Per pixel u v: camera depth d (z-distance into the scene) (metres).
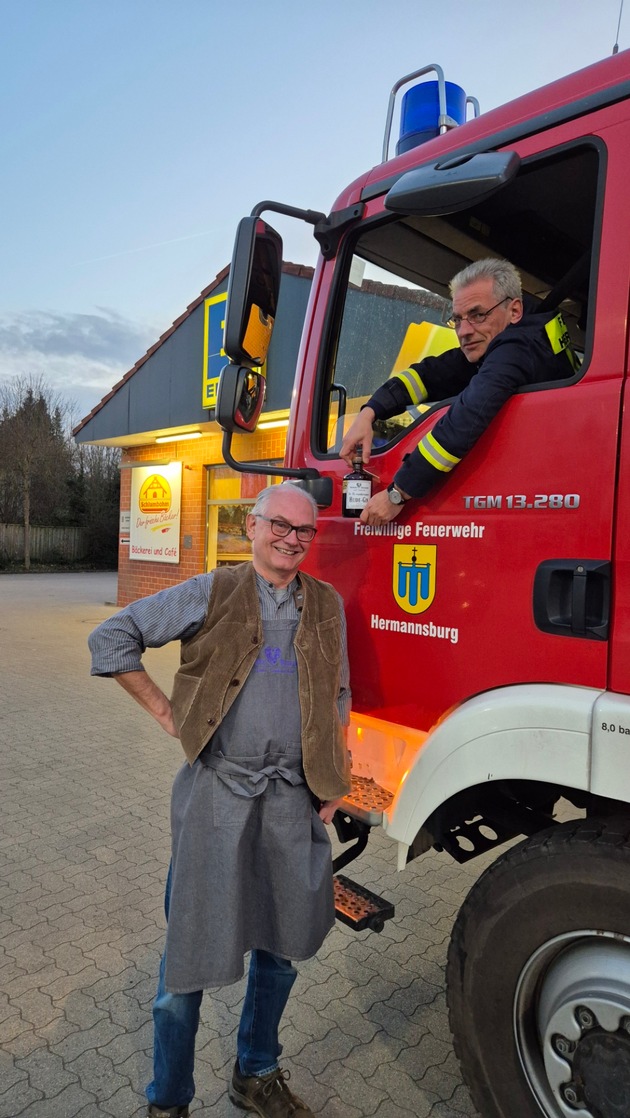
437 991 2.75
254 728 1.86
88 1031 2.48
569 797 1.92
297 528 1.87
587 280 2.34
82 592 19.02
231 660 1.85
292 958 1.83
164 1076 1.95
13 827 4.12
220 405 2.08
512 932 1.64
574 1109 1.58
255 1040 2.08
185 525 12.01
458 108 2.47
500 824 2.14
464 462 1.85
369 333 2.43
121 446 13.25
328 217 2.29
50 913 3.21
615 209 1.62
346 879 2.21
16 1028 2.49
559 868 1.56
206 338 10.02
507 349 1.78
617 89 1.66
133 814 4.32
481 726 1.68
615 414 1.56
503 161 1.65
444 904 3.39
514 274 2.02
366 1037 2.49
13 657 9.38
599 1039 1.52
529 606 1.70
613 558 1.55
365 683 2.14
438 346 2.63
